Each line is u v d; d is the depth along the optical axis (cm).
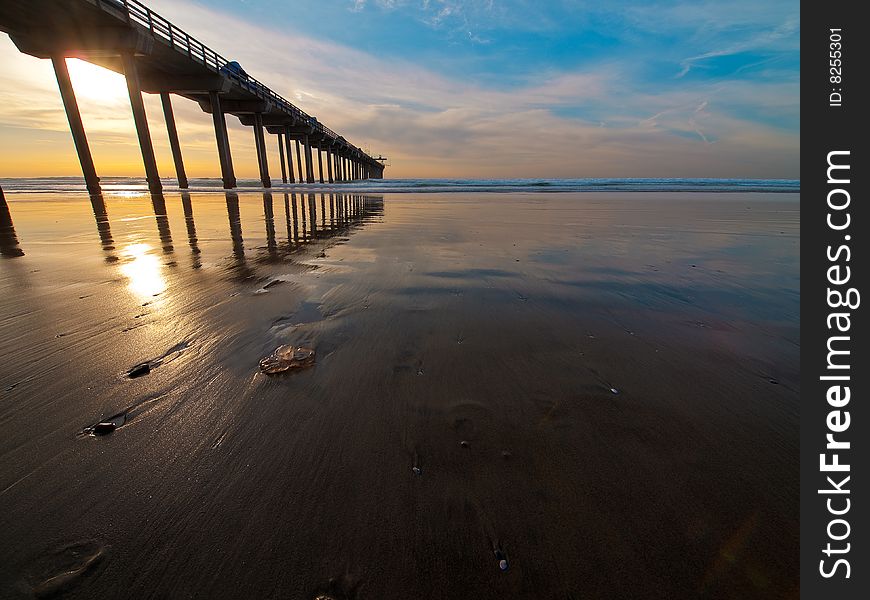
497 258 424
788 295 297
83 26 1455
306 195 1606
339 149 4959
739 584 88
